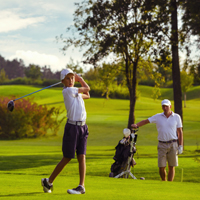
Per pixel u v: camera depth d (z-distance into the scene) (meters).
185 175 22.94
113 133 92.00
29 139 95.06
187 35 47.59
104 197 9.02
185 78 149.12
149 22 46.09
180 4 45.84
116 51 49.53
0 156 37.88
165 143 17.59
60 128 113.25
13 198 8.70
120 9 48.03
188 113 136.88
